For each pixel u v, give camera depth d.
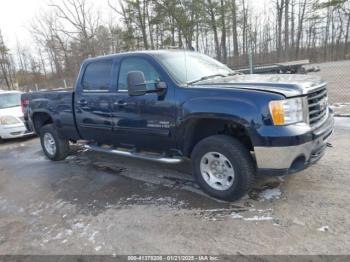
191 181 4.24
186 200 3.66
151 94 3.84
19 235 3.27
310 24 42.38
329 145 3.87
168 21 25.23
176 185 4.16
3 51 37.81
